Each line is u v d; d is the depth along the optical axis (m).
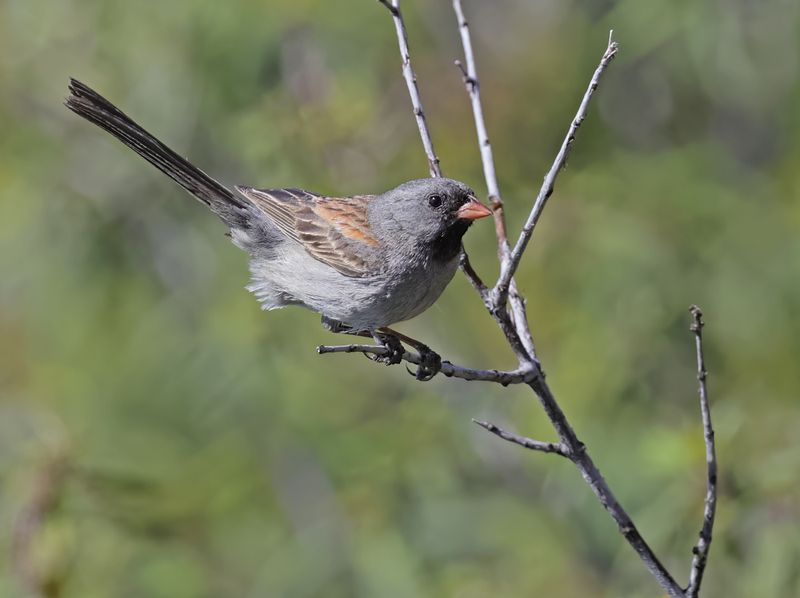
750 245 11.92
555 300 11.93
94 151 15.00
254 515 13.26
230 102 13.92
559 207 11.98
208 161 14.41
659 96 13.48
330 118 12.30
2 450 11.85
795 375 11.46
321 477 13.35
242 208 9.49
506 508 12.30
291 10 13.35
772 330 11.68
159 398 13.95
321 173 12.51
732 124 13.47
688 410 11.64
